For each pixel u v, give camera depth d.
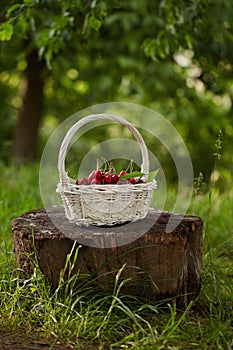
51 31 6.64
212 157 11.57
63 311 4.12
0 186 7.73
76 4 6.59
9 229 5.93
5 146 12.77
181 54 10.07
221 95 10.08
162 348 3.73
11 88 13.64
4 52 10.70
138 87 9.56
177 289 4.35
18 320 4.12
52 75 11.90
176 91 10.40
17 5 6.23
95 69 10.95
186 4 6.81
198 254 4.45
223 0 7.31
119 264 4.24
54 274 4.31
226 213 6.94
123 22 8.40
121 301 4.18
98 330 3.88
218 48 8.27
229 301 4.50
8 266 4.76
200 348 3.77
